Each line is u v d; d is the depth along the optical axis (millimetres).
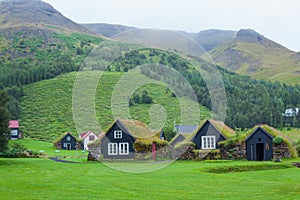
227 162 24875
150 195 12188
